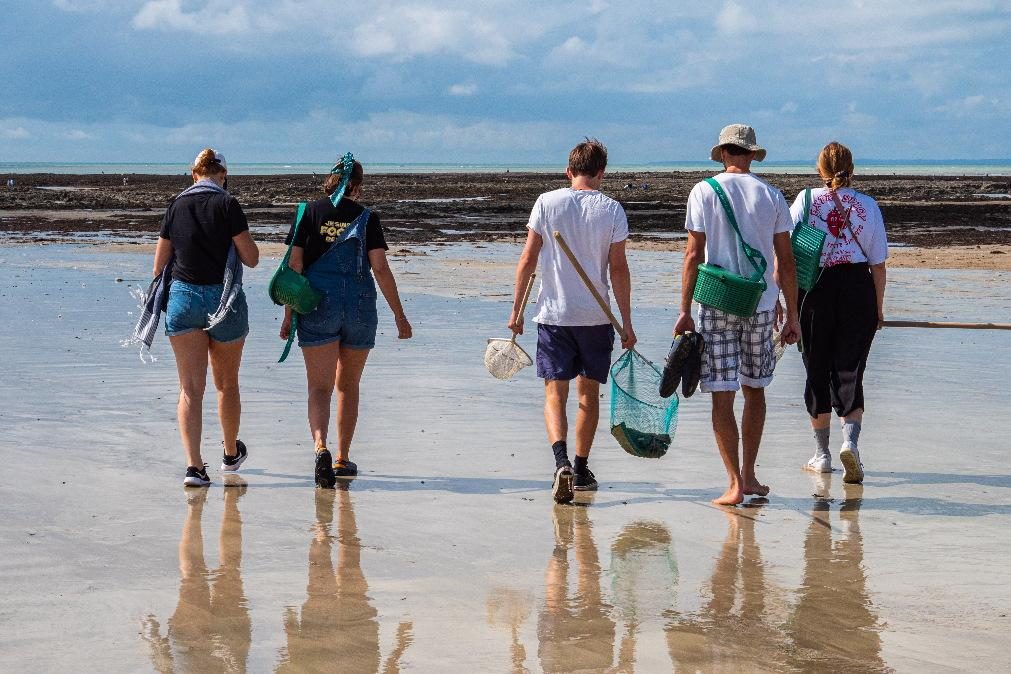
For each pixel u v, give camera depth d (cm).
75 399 1130
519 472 882
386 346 1518
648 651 518
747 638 535
